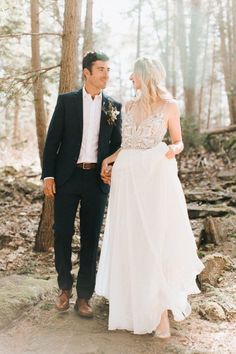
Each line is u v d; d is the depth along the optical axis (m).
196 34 17.06
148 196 3.39
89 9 9.56
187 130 12.21
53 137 3.66
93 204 3.69
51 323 3.62
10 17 8.69
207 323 3.67
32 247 6.27
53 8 9.48
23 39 10.84
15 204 8.81
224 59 19.12
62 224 3.69
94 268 3.76
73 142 3.62
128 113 3.52
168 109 3.41
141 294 3.34
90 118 3.64
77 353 3.18
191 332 3.51
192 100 17.17
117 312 3.40
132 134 3.46
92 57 3.57
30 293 4.04
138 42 18.98
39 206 8.69
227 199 7.77
